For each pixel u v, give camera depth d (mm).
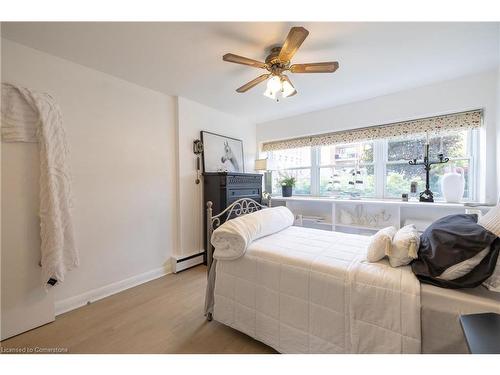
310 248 1662
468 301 1021
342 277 1280
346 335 1238
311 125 3578
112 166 2324
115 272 2352
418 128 2793
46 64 1893
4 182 1654
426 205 2490
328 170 3721
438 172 2816
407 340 1080
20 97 1711
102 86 2240
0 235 1635
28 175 1752
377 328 1155
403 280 1166
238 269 1648
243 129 3994
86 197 2133
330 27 1579
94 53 1906
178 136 2902
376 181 3229
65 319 1883
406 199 2875
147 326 1797
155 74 2297
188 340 1633
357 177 3424
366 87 2637
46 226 1746
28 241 1750
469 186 2619
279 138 4008
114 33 1636
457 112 2553
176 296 2277
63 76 1986
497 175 2229
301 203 3920
